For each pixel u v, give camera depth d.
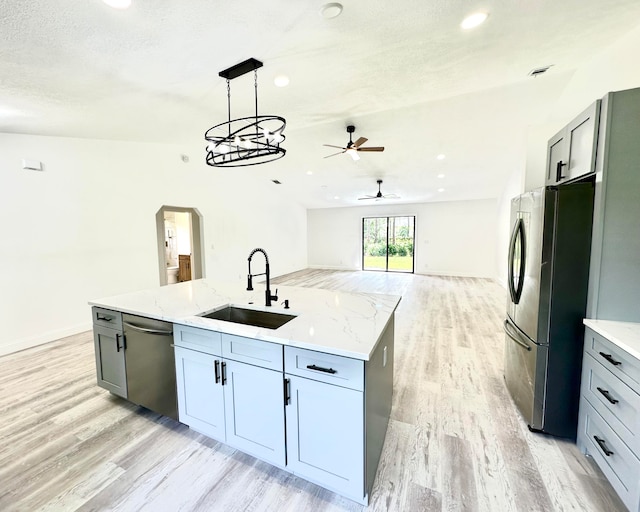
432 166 5.89
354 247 10.20
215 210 6.32
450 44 1.97
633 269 1.62
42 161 3.61
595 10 1.67
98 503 1.48
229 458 1.78
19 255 3.43
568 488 1.55
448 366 2.97
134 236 4.66
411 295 6.29
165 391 2.01
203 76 2.15
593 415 1.68
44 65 1.81
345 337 1.49
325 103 3.05
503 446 1.86
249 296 2.40
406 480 1.61
